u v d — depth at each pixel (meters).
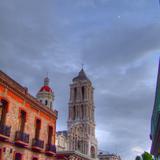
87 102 113.31
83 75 122.56
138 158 49.41
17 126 28.53
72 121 111.62
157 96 24.27
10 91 27.73
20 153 28.25
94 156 102.44
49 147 34.31
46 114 35.41
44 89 88.25
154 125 28.08
